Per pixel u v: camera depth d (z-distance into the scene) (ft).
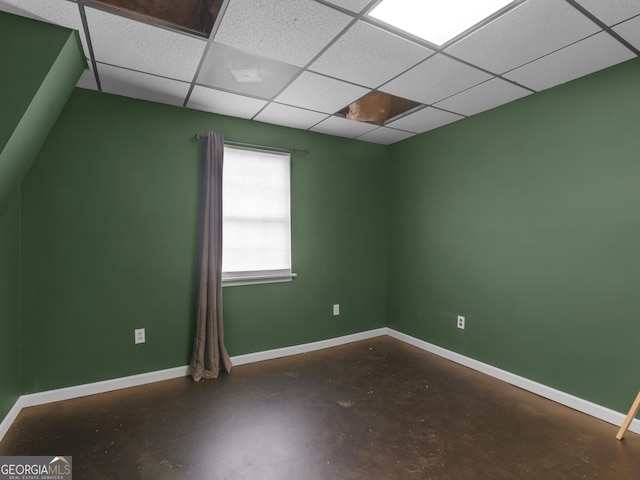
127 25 5.84
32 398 7.86
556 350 8.29
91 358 8.54
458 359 10.68
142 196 9.09
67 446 6.43
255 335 10.78
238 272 10.49
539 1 5.22
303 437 6.76
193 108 9.65
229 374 9.76
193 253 9.76
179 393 8.58
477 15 5.54
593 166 7.59
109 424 7.17
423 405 8.04
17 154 6.24
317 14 5.50
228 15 5.52
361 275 12.98
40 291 7.98
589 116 7.64
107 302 8.70
